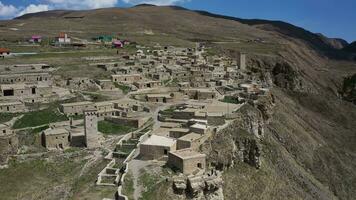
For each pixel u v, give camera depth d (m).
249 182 105.31
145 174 84.00
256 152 112.31
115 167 90.69
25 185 90.44
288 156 139.00
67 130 110.88
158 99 145.38
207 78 187.88
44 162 99.25
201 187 80.75
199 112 124.25
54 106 128.38
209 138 104.69
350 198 145.62
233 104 139.75
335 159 166.50
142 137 106.94
